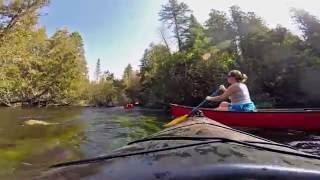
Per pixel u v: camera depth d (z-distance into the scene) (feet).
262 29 119.14
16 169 14.87
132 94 160.97
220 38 130.41
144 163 4.15
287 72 94.48
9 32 50.06
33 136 26.12
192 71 105.50
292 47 97.25
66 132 29.07
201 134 6.96
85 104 161.27
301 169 3.83
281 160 4.17
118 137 25.46
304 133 21.34
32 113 66.69
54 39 100.32
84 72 157.79
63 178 3.85
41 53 88.84
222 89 24.08
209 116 24.22
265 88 99.76
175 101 110.01
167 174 3.79
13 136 26.03
